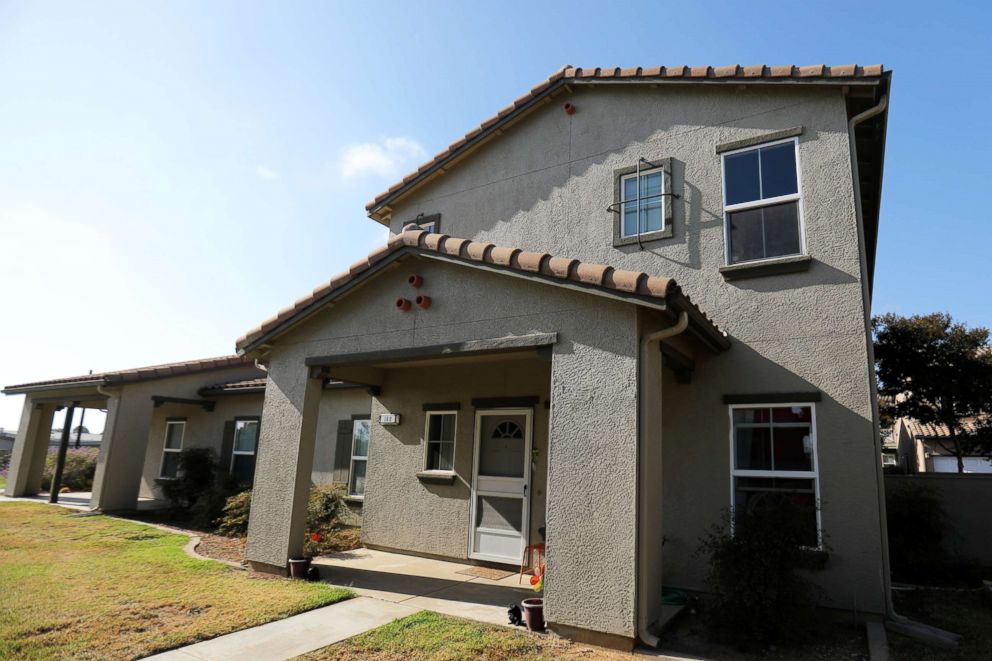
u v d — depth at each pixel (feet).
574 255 31.68
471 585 26.32
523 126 35.68
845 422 23.07
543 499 29.37
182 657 16.81
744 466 24.82
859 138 28.02
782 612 18.90
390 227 40.65
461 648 17.67
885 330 54.95
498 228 35.17
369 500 35.99
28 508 50.34
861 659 17.78
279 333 29.17
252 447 51.70
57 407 64.69
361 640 18.25
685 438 25.90
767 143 27.09
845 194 24.82
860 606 21.35
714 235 27.48
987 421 55.16
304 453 27.84
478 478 32.04
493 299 23.29
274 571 26.96
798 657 17.90
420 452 34.53
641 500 18.88
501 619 20.97
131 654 16.72
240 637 18.56
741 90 28.35
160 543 34.78
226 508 39.52
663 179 29.37
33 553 30.78
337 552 33.91
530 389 31.09
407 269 26.23
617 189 31.07
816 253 24.95
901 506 30.22
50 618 19.56
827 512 22.66
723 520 24.21
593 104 33.09
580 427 20.18
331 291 27.48
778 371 24.68
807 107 26.50
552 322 21.62
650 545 19.07
